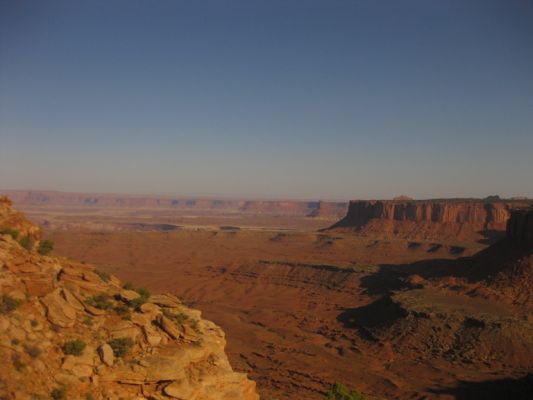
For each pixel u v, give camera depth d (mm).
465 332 79125
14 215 25188
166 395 19688
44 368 17891
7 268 20266
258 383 63875
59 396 17422
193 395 20172
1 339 17656
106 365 19281
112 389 18922
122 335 20734
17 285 19859
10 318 18453
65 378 18047
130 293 23688
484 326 78438
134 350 20609
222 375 21750
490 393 60156
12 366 17203
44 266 21938
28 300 19641
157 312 23266
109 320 21391
